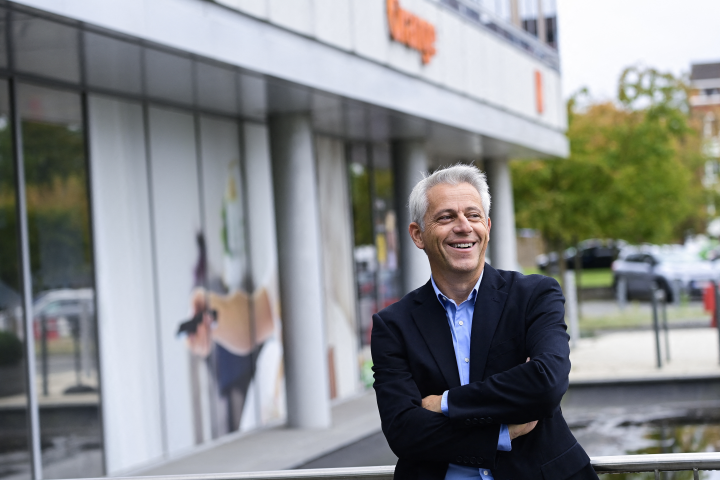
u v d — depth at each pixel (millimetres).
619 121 24453
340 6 9555
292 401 10500
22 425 7602
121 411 8742
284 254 10398
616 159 23812
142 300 9141
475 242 2908
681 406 11703
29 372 7664
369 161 14477
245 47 7844
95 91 8617
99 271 8562
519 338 2844
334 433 10117
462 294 2943
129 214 9031
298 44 8742
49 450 7848
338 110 10539
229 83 8578
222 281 10508
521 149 16828
